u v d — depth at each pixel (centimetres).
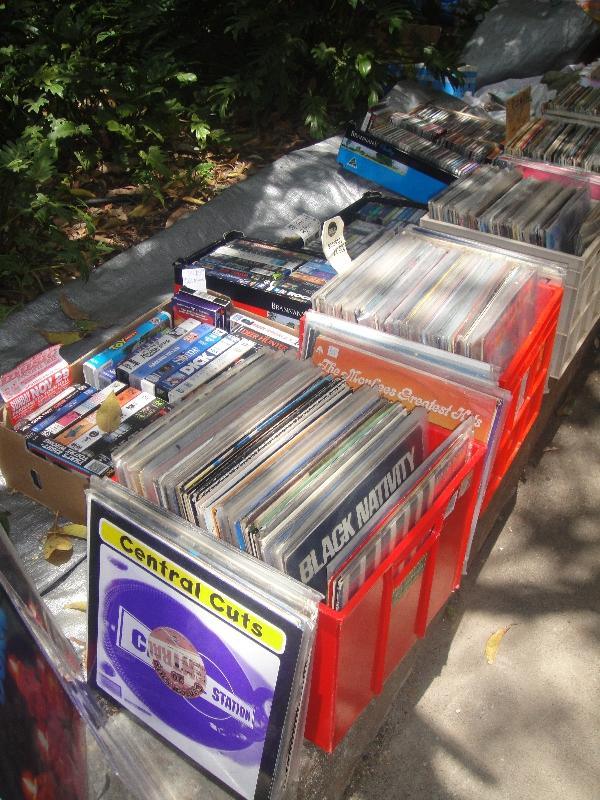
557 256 282
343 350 233
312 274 326
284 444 185
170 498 176
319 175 473
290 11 559
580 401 369
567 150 348
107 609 182
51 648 136
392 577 176
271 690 158
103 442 251
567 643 271
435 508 187
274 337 298
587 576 295
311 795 195
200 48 581
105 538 174
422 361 223
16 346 353
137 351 287
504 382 227
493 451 220
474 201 305
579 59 576
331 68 568
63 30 498
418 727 245
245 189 454
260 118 575
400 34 595
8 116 485
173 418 193
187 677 172
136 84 501
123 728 191
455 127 465
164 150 514
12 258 394
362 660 180
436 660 263
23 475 264
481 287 243
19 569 133
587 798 230
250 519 166
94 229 423
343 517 173
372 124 468
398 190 463
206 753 178
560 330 299
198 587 161
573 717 250
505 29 568
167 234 420
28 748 117
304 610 150
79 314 367
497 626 275
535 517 316
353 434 189
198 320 306
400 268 254
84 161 474
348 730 199
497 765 236
